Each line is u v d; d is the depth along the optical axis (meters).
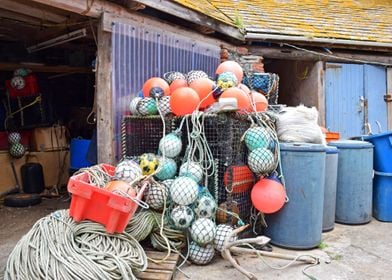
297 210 3.60
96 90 4.14
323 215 4.13
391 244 3.81
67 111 7.34
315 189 3.62
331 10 8.73
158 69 4.70
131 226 3.17
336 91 7.00
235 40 6.17
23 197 5.37
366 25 7.82
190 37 5.28
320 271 3.15
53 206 5.33
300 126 3.98
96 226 2.88
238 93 3.68
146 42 4.50
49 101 6.33
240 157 3.71
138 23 4.38
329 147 4.20
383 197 4.61
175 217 3.19
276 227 3.71
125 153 4.05
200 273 3.11
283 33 6.25
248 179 3.76
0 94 6.35
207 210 3.24
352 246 3.74
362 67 7.20
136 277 2.79
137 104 3.93
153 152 3.96
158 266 3.00
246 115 3.71
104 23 3.94
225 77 3.94
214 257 3.44
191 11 4.86
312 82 6.94
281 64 7.67
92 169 3.31
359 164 4.42
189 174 3.36
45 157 6.16
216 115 3.45
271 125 3.95
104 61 4.03
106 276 2.55
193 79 4.19
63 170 6.35
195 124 3.48
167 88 4.04
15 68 6.05
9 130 5.87
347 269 3.20
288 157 3.64
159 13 4.86
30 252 2.67
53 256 2.61
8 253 3.52
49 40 5.54
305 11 8.18
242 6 7.49
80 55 6.48
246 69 5.75
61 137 6.39
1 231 4.20
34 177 5.83
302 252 3.58
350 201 4.45
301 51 6.75
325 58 6.91
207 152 3.49
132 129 4.05
